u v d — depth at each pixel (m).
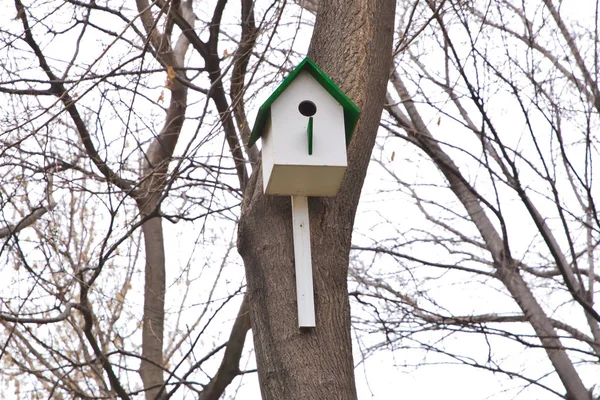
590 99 11.42
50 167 8.68
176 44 11.81
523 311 11.48
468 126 11.25
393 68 11.77
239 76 8.88
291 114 5.55
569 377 10.88
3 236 9.09
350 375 5.07
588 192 10.93
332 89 5.55
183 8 10.97
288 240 5.40
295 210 5.40
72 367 10.05
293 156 5.40
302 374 4.97
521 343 10.77
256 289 5.37
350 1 5.91
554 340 11.16
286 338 5.09
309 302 5.13
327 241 5.41
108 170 8.77
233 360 9.44
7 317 8.31
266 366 5.13
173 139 10.40
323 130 5.52
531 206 11.10
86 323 8.90
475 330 10.95
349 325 5.27
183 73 10.36
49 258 8.55
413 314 11.15
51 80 8.46
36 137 8.70
